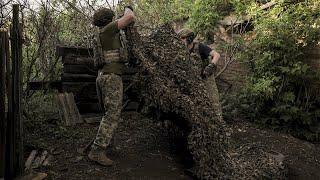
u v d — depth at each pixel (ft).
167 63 15.03
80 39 22.90
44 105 18.39
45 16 18.42
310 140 19.16
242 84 23.36
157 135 16.87
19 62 11.80
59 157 13.80
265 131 19.49
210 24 25.43
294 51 19.83
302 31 19.83
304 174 15.11
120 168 13.35
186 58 15.43
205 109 14.25
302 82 20.03
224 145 13.99
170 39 15.69
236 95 22.26
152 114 15.78
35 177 11.98
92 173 12.80
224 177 12.82
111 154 14.43
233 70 24.58
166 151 15.28
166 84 14.43
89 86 18.95
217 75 24.03
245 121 20.65
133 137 16.52
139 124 18.21
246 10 22.85
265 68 20.62
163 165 14.02
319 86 19.69
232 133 18.40
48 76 19.93
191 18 26.07
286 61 19.81
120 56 13.57
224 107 21.38
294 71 19.16
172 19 28.04
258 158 14.65
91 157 13.41
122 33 14.39
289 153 16.83
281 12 20.89
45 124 16.76
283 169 14.40
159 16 27.76
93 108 19.08
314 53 19.83
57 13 21.17
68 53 18.58
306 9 19.89
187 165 14.20
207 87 16.80
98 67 13.88
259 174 13.46
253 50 21.48
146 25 27.35
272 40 20.06
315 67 19.79
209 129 13.78
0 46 11.15
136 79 15.10
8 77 11.62
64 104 17.83
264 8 22.11
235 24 23.93
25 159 13.50
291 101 20.02
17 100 11.87
